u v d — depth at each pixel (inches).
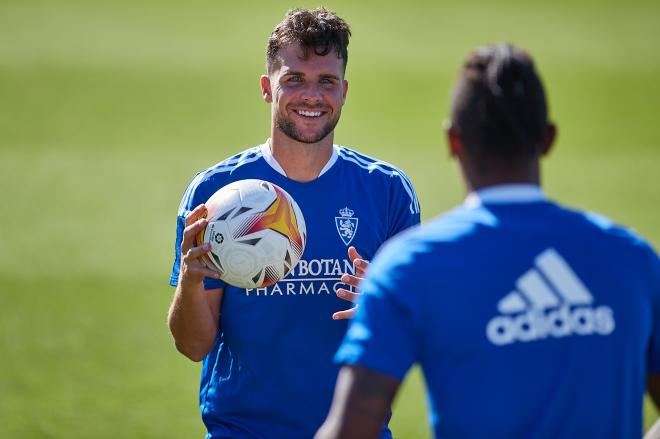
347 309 554.6
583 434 344.2
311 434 551.8
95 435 905.5
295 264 520.4
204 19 3730.3
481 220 353.7
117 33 3479.3
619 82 2999.5
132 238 1624.0
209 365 573.6
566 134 2504.9
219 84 2955.2
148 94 2819.9
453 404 345.7
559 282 348.5
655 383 375.6
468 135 358.3
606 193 1966.0
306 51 541.6
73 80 2918.3
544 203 360.5
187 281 500.4
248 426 553.6
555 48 3403.1
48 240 1596.9
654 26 3700.8
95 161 2153.1
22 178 1988.2
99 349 1147.3
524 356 342.6
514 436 341.7
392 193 580.4
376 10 3941.9
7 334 1186.6
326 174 566.9
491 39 3521.2
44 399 995.3
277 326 547.8
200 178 568.7
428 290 344.5
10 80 2876.5
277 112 551.2
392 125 2598.4
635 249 362.6
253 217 505.4
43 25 3533.5
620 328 351.3
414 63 3221.0
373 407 342.6
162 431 921.5
